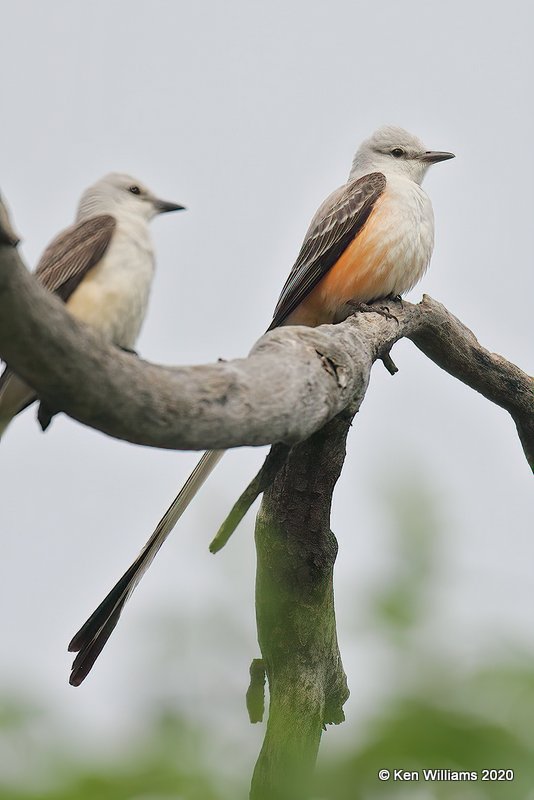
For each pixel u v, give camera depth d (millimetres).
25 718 4320
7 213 5137
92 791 4051
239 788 4375
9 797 4004
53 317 5453
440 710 3998
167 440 6266
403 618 4488
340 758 4070
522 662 4223
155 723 4535
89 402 5812
